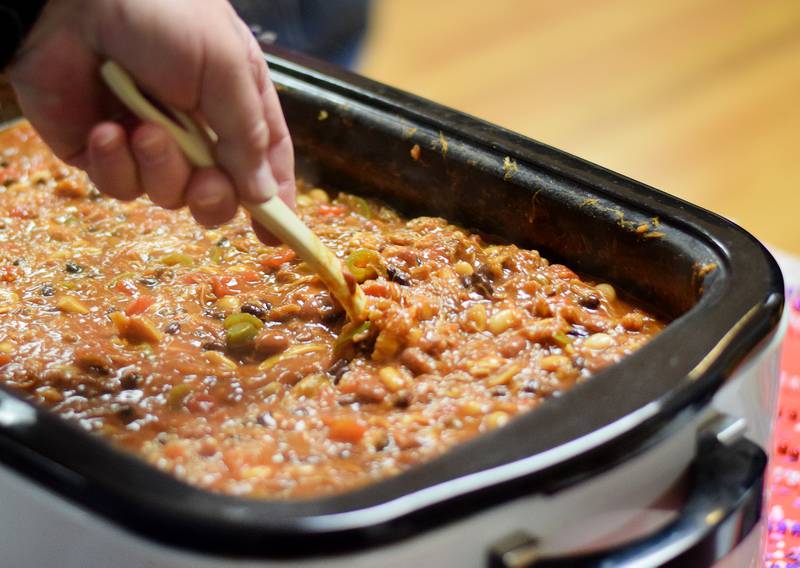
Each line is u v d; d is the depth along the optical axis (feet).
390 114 3.13
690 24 7.29
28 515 2.20
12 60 2.49
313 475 2.34
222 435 2.45
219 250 3.00
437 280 2.79
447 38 7.18
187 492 2.07
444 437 2.43
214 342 2.69
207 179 2.47
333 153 3.23
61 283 2.89
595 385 2.25
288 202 2.70
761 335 2.36
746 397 2.36
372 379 2.55
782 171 5.74
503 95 6.51
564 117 6.28
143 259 2.98
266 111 2.63
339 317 2.73
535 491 2.11
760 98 6.44
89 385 2.58
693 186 5.63
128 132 2.52
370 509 2.04
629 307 2.79
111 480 2.08
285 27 4.31
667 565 2.22
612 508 2.20
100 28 2.40
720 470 2.31
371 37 4.95
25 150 3.44
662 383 2.25
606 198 2.81
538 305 2.73
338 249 2.94
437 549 2.09
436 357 2.60
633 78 6.68
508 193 2.94
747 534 2.32
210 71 2.39
